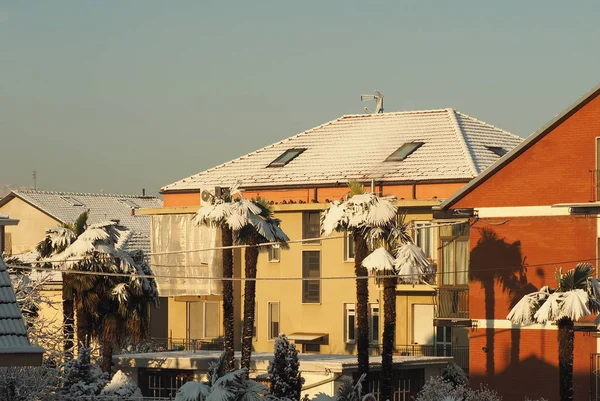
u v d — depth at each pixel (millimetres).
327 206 116250
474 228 82125
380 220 81312
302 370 91375
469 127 123188
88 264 95375
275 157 128125
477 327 81688
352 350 115562
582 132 79062
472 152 116375
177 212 126625
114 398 87375
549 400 79125
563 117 79312
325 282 117625
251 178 124688
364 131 127125
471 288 82062
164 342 127625
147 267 98938
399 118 127500
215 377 68500
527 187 80562
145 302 97875
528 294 74125
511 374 80438
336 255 117062
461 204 82562
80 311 95625
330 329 117000
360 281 83125
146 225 166250
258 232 89125
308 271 118750
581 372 77750
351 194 85062
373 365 91688
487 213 81750
